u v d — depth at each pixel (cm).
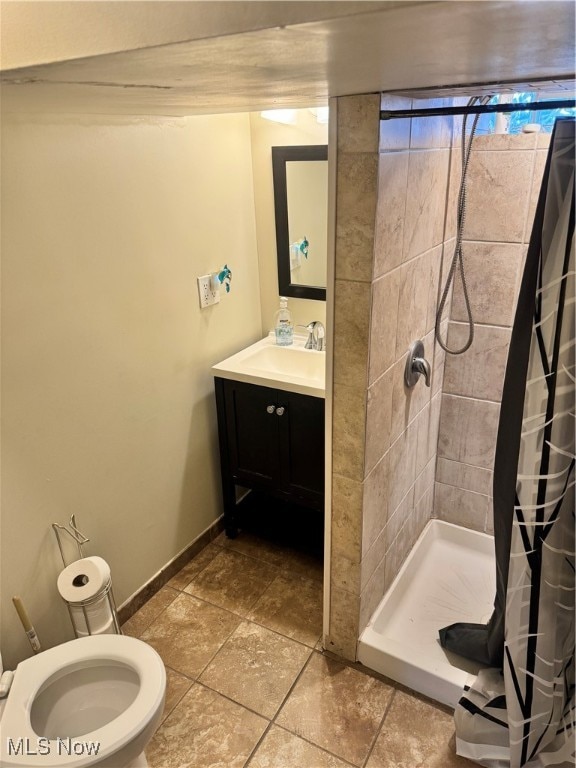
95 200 163
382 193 130
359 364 146
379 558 189
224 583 226
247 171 228
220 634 202
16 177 141
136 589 212
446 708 172
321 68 78
